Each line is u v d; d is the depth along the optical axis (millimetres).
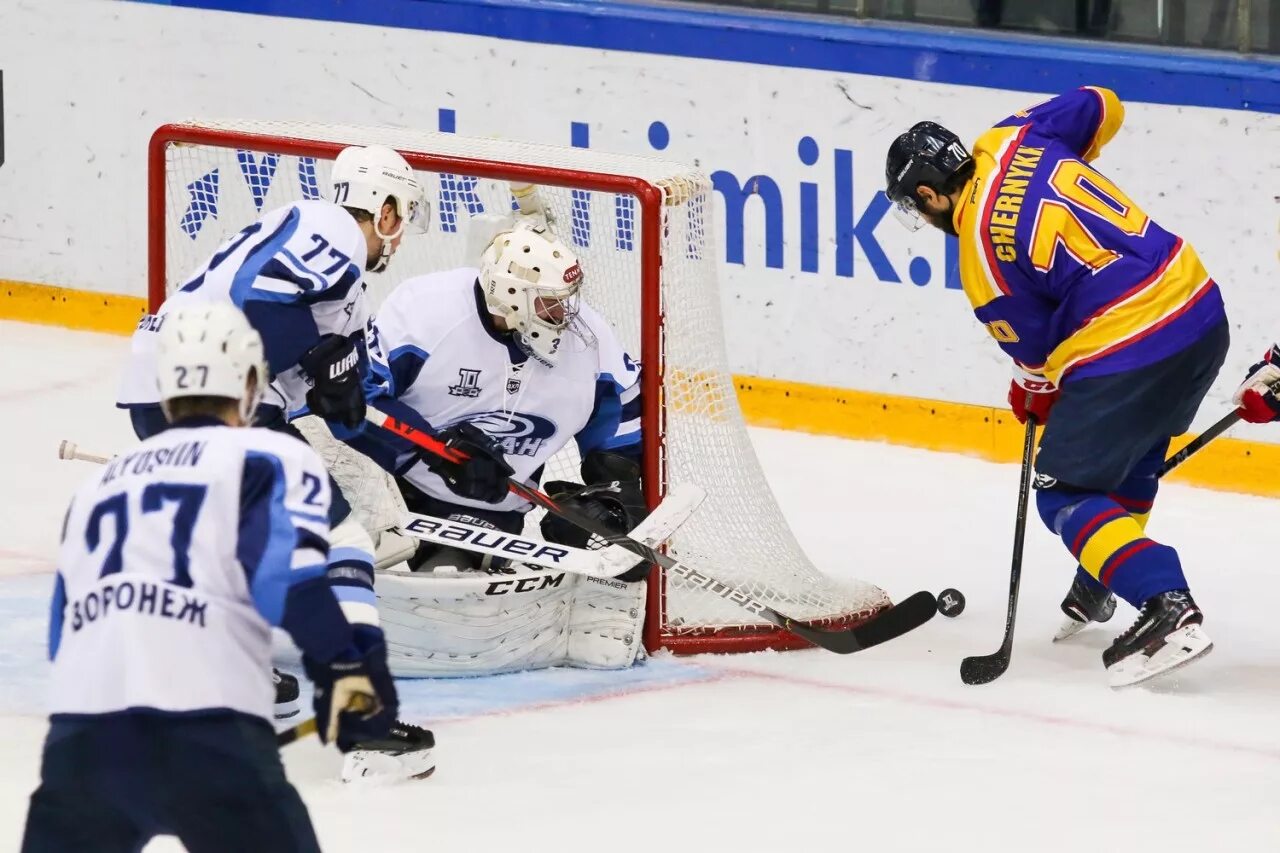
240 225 19406
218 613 9250
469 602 15961
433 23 25844
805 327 24391
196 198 19047
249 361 9695
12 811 12859
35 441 23375
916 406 23891
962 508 21734
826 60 23641
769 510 17594
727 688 16125
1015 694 15977
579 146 25406
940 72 23125
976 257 16266
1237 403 17078
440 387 16297
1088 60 22359
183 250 19031
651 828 12805
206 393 9547
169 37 27375
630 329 18188
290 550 9156
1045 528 21016
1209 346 15977
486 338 16203
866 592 17891
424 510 17016
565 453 19688
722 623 17125
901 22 23922
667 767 14141
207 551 9242
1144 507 17359
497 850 12289
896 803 13445
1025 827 12992
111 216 28016
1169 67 21906
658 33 24562
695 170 17281
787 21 24125
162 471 9375
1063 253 15906
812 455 23719
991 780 13961
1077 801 13531
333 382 14297
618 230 18031
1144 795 13664
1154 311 15789
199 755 9125
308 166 19516
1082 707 15641
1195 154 22000
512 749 14516
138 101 27672
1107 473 16016
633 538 15977
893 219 23547
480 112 25891
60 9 27781
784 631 17109
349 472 16062
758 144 24250
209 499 9258
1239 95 21609
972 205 16219
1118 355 15789
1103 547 15875
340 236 14125
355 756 13586
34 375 26266
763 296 24578
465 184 19547
